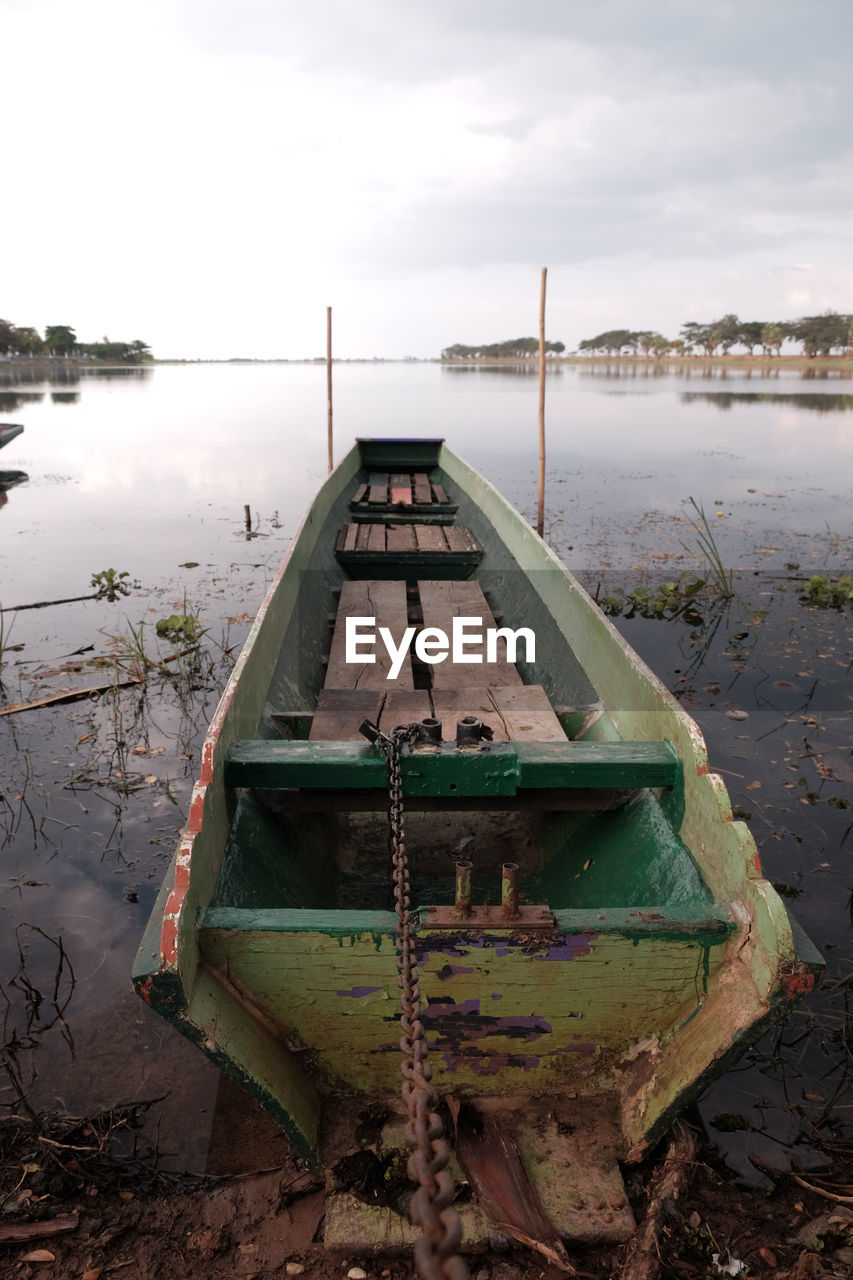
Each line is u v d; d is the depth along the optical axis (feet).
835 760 17.06
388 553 22.81
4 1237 7.96
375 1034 8.04
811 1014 10.93
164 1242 7.92
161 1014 6.79
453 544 23.73
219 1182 8.55
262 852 9.80
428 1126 3.40
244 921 7.50
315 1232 7.95
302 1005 7.81
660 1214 7.90
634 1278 7.33
